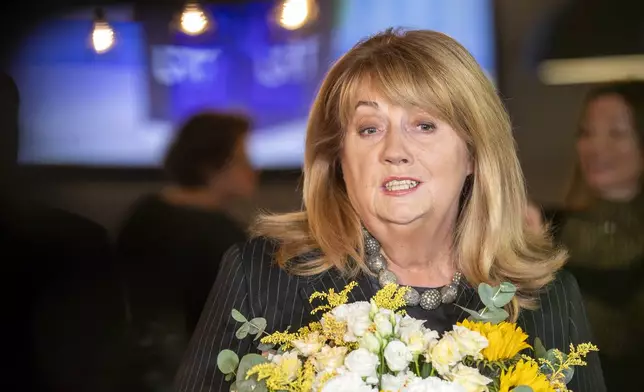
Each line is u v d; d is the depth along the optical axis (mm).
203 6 5668
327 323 1771
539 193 5391
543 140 5410
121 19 5762
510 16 5391
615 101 4371
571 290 2279
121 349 5078
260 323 1941
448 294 2152
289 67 5629
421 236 2109
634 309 4094
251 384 1774
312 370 1722
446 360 1675
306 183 2232
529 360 1779
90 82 5789
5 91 5543
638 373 4059
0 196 5504
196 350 2127
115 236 5277
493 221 2180
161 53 5723
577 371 2205
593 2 5289
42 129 5695
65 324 5121
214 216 5238
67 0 5785
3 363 5094
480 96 2096
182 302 5098
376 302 1765
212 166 5340
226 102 5656
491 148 2139
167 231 5203
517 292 2213
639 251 4117
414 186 2039
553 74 5340
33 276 5094
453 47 2109
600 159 4273
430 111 2033
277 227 2283
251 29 5652
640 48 5184
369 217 2104
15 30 5797
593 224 4219
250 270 2188
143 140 5680
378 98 2041
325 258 2184
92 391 5004
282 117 5602
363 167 2070
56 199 5582
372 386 1677
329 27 5586
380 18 5520
